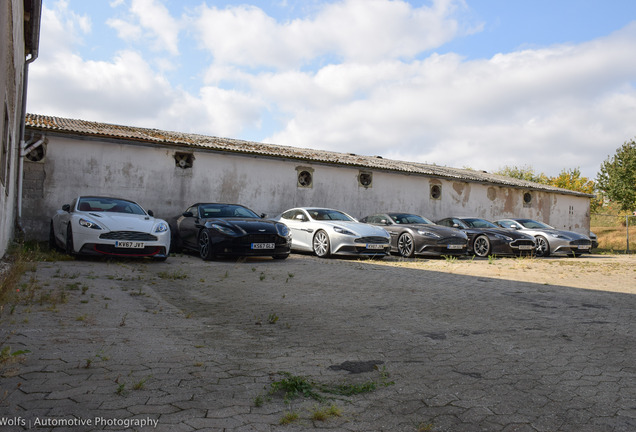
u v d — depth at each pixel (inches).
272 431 77.0
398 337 143.7
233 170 530.3
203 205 393.1
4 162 230.7
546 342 140.0
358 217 631.8
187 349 123.7
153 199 480.4
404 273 305.4
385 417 84.1
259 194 547.5
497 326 160.6
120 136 452.1
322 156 628.1
